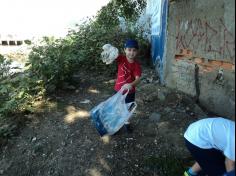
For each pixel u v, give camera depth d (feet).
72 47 11.44
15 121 7.91
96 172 6.35
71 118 7.98
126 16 14.29
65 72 9.61
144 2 14.29
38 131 7.56
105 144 6.93
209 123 4.64
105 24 14.69
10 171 6.70
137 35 13.53
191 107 8.09
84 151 6.81
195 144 4.69
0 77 9.47
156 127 7.41
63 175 6.40
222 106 7.46
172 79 9.36
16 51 15.70
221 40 7.20
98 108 6.58
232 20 6.75
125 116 6.44
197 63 8.20
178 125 7.43
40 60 9.29
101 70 11.43
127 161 6.48
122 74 6.84
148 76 11.05
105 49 6.70
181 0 8.61
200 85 8.18
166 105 8.35
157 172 6.23
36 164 6.72
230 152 4.19
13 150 7.14
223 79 7.34
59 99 9.02
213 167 4.73
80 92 9.59
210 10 7.46
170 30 9.31
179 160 6.38
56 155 6.81
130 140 7.00
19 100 8.24
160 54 10.66
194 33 8.18
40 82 8.99
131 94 6.79
